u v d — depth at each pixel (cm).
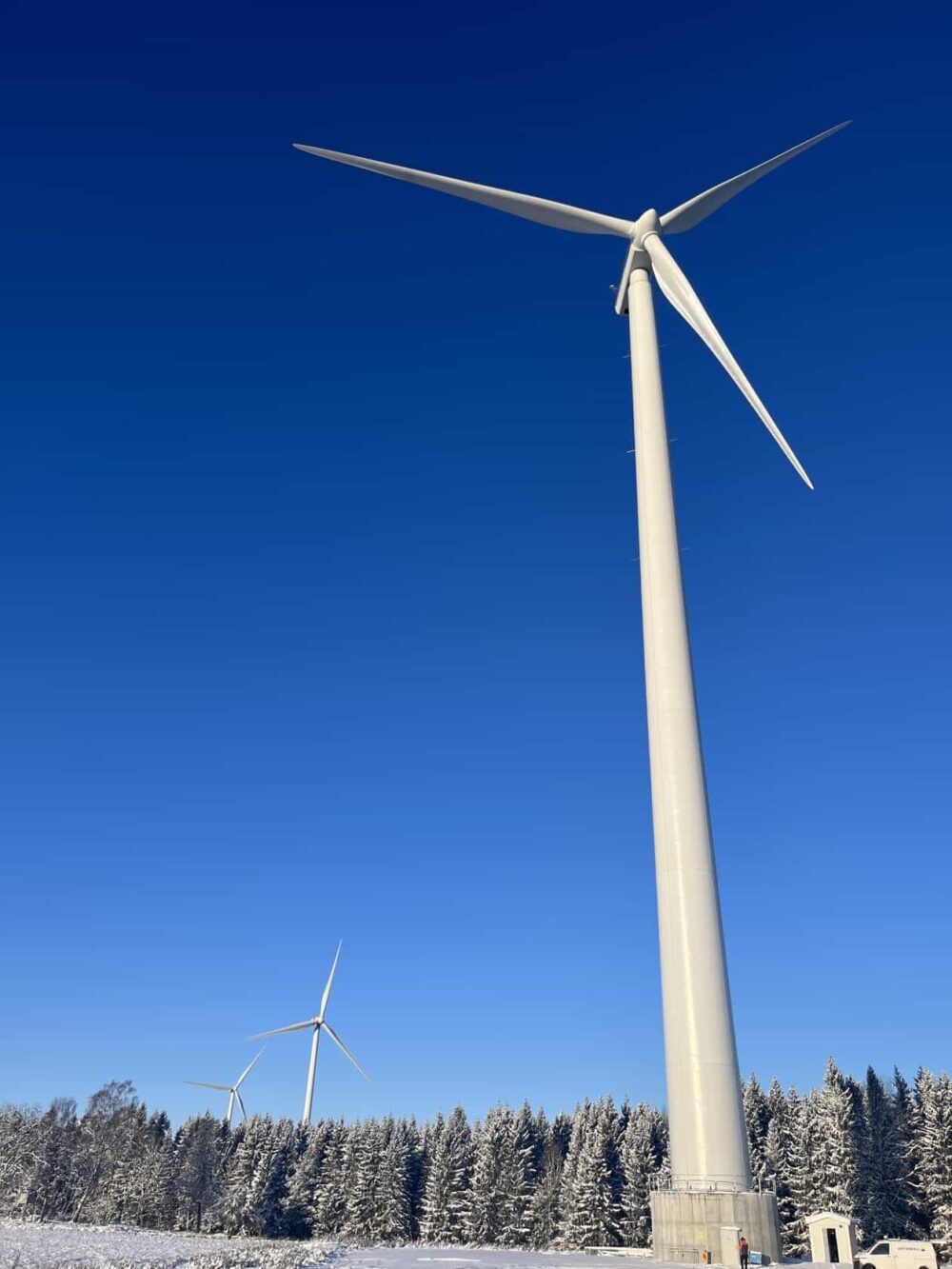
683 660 4025
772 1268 2973
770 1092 10250
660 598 4150
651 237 4972
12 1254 3941
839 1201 7475
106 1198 9700
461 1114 11106
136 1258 3791
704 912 3591
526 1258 4238
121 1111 11988
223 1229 9019
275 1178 9331
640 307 4931
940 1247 6894
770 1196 3200
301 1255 4125
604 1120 9538
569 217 5203
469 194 5116
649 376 4716
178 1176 10012
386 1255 4566
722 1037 3419
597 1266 3131
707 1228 3141
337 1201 9400
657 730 3931
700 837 3712
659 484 4403
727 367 4397
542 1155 11144
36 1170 10156
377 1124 9650
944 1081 7406
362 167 5041
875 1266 3503
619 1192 8938
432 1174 9412
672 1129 3394
